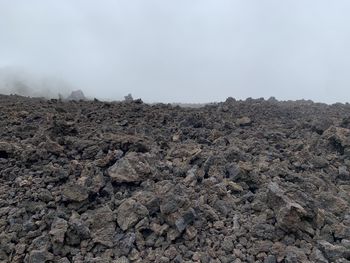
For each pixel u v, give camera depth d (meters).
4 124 17.12
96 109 20.92
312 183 12.52
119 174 11.49
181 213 9.69
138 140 13.80
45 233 9.43
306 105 28.12
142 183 11.42
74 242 9.20
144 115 19.83
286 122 20.89
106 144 13.70
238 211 10.70
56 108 20.33
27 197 10.70
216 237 9.67
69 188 10.54
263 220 10.12
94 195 10.89
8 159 12.88
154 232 9.58
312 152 15.45
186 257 9.04
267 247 9.27
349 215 11.01
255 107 24.36
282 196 10.24
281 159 14.59
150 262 8.89
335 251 9.08
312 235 9.84
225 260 8.93
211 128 18.48
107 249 9.17
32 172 12.04
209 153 13.77
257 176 12.15
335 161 14.93
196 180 12.00
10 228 9.66
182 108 22.81
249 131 18.33
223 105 24.88
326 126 18.28
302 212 9.73
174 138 16.12
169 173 12.52
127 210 9.95
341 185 13.19
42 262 8.60
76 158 13.29
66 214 10.05
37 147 13.53
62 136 14.77
